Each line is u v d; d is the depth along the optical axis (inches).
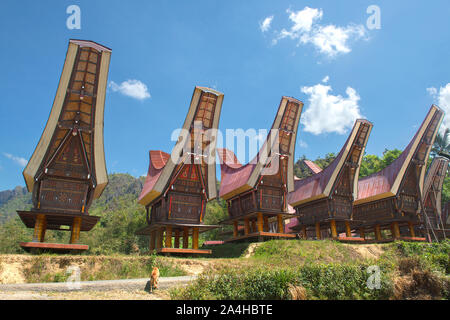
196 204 868.6
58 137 726.5
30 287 387.5
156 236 988.6
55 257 536.7
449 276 458.6
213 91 866.1
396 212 1167.6
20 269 504.7
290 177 1067.9
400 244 887.7
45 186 705.6
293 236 1015.6
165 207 839.1
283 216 1077.1
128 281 434.6
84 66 706.2
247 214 1043.3
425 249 848.3
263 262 716.0
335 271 447.5
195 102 862.5
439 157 1338.6
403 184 1175.0
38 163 698.8
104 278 520.1
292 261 746.2
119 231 1766.7
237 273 435.5
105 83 729.0
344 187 1183.6
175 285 444.5
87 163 741.9
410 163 1179.9
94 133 742.5
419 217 1204.5
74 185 731.4
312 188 1225.4
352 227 1331.2
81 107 732.0
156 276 427.8
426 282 444.5
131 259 574.2
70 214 703.1
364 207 1280.8
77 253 671.1
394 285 436.1
